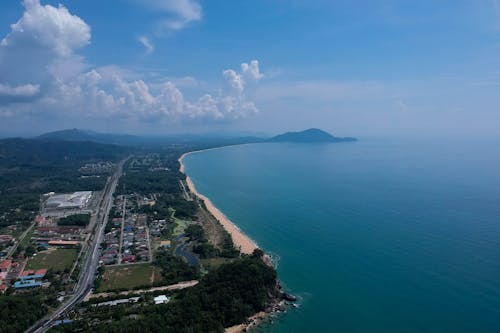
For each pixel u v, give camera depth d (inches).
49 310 6432.1
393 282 7199.8
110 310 6333.7
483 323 5748.0
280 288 7106.3
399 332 5625.0
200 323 5767.7
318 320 6067.9
